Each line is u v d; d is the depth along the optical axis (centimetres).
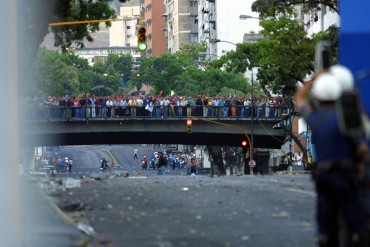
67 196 2547
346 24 1873
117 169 15450
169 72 19850
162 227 1770
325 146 1084
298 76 7819
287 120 8862
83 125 9469
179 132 9788
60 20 5294
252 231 1672
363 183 1088
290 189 2678
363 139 1070
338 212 1100
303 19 11856
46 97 10169
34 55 4916
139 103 9550
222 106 9631
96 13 6147
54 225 1792
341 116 1070
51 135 9462
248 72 17000
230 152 12300
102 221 1892
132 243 1563
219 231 1686
